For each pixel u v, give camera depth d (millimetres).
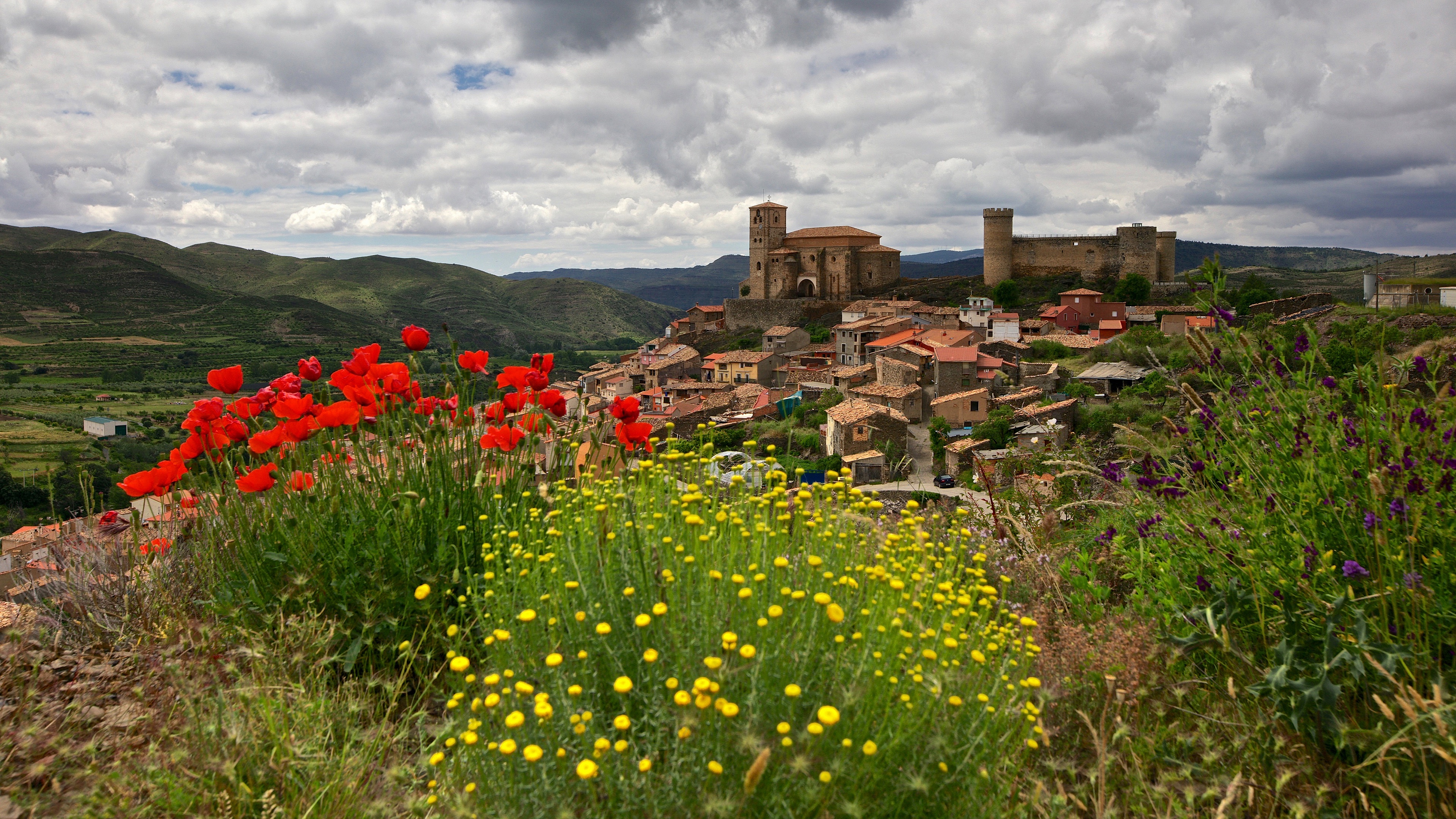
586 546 2762
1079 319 72375
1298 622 2838
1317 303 39781
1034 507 5203
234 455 3793
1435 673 2512
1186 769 2428
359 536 3475
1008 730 2252
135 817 2145
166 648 3016
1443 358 3049
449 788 2141
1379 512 2719
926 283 99750
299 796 2268
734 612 2379
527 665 2400
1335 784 2492
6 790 2191
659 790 1905
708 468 3586
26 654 3076
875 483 34719
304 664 2926
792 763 1798
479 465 3945
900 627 2221
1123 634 3064
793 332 79312
